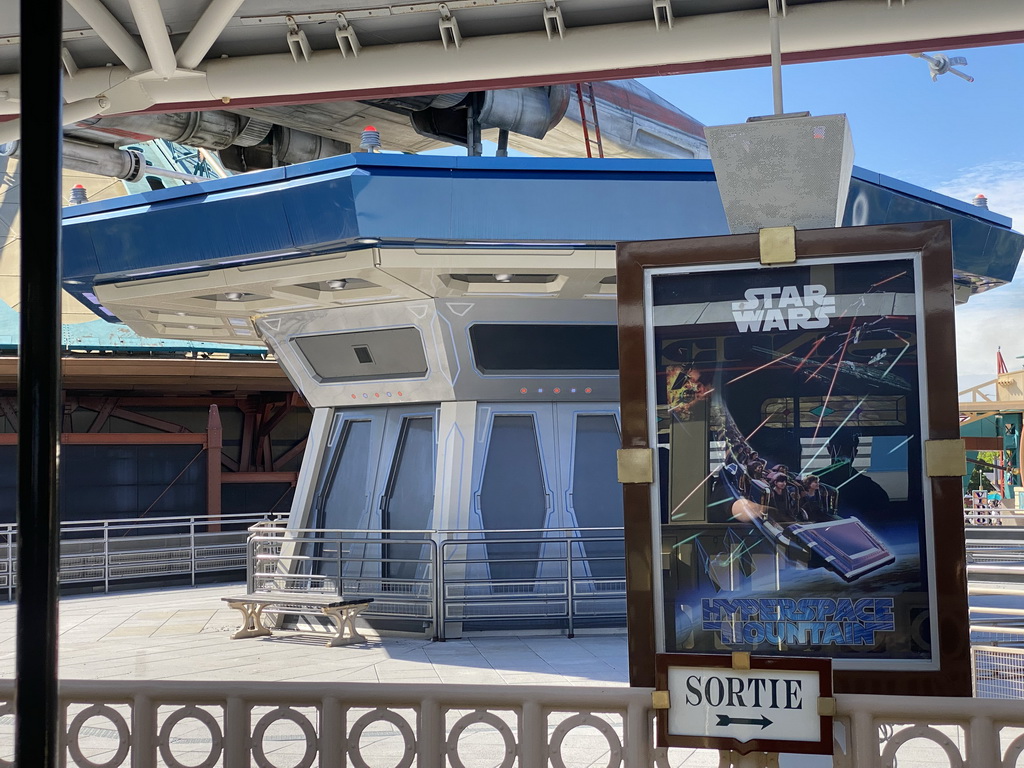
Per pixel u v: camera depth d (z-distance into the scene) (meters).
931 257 4.71
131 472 29.02
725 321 4.89
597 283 12.55
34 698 3.37
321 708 4.25
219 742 4.30
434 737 4.16
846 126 5.37
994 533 18.28
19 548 3.42
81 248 12.13
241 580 20.73
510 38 7.83
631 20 7.69
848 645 4.67
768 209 5.52
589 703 4.11
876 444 4.73
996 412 37.16
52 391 3.46
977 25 7.21
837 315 4.79
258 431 31.52
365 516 14.04
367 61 8.00
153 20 7.29
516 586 13.21
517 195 11.13
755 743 4.00
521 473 13.60
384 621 13.20
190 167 28.48
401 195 10.91
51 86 3.53
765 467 4.81
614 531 13.65
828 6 7.34
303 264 11.82
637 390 4.94
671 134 22.11
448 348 13.17
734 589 4.79
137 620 14.74
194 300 13.42
